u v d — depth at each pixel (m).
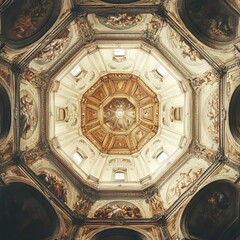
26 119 22.61
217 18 20.75
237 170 21.06
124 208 23.84
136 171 26.89
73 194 23.97
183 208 22.45
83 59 25.25
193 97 23.92
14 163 21.78
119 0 21.25
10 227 21.41
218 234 21.95
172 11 21.12
